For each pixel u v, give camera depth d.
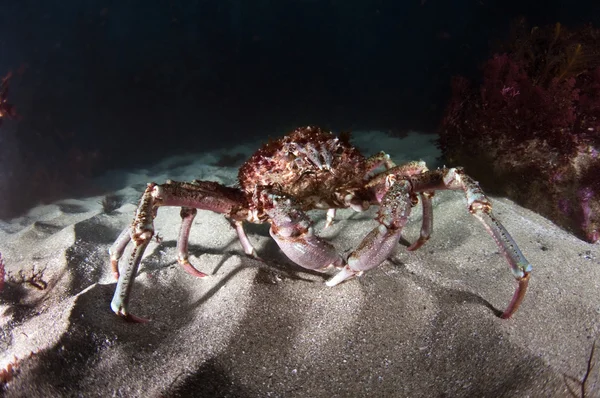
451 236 0.54
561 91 0.76
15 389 0.31
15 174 1.54
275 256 0.54
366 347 0.35
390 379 0.32
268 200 0.39
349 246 0.55
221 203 0.45
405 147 1.69
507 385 0.31
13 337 0.41
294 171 0.44
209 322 0.38
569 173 0.74
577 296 0.41
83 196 1.35
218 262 0.50
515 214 0.60
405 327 0.37
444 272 0.45
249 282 0.42
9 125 1.93
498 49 1.16
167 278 0.48
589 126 0.74
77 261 0.57
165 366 0.33
